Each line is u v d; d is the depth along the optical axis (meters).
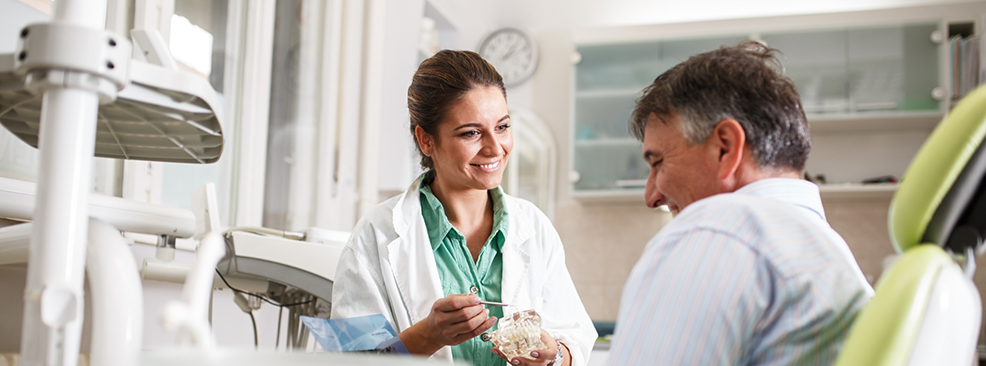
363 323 1.12
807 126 0.77
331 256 1.48
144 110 0.70
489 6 3.85
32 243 0.56
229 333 2.14
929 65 3.08
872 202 3.27
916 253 0.55
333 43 2.93
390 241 1.28
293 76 2.71
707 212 0.67
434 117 1.27
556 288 1.37
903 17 3.21
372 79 3.15
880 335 0.52
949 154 0.53
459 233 1.30
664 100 0.78
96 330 0.64
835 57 3.17
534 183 3.60
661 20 3.64
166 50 0.72
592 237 3.53
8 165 1.42
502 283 1.28
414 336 1.10
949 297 0.52
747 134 0.74
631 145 3.39
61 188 0.57
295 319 1.68
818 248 0.65
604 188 3.37
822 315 0.61
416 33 3.40
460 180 1.27
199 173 2.16
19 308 1.41
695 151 0.76
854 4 3.43
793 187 0.74
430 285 1.24
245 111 2.41
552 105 3.69
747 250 0.63
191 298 0.49
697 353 0.61
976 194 0.54
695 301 0.62
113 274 0.67
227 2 2.34
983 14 3.15
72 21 0.58
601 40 3.49
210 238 0.54
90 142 0.59
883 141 3.32
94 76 0.58
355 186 3.08
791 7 3.50
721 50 0.79
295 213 2.67
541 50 3.76
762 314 0.62
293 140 2.69
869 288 0.70
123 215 0.98
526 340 1.11
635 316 0.65
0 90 0.64
